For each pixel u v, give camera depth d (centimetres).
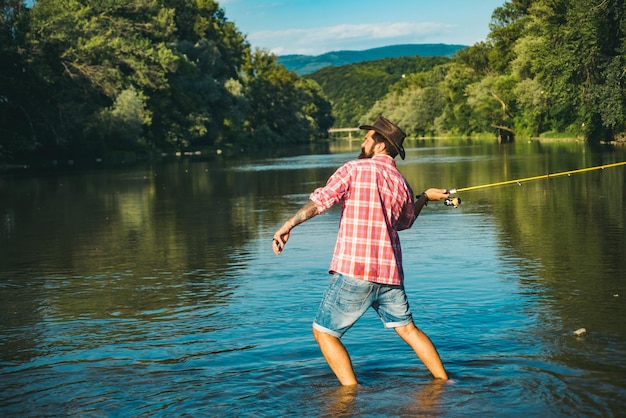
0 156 4850
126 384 462
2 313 681
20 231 1336
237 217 1465
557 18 4878
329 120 17875
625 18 4297
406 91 14575
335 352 453
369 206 457
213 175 3200
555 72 4831
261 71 12862
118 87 6253
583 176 2308
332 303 457
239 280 804
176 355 523
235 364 496
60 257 1016
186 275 846
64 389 457
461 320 596
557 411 393
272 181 2658
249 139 9706
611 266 817
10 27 5284
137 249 1069
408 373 467
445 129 11981
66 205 1873
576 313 612
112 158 5834
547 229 1134
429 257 909
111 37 6994
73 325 627
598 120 5378
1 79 5053
